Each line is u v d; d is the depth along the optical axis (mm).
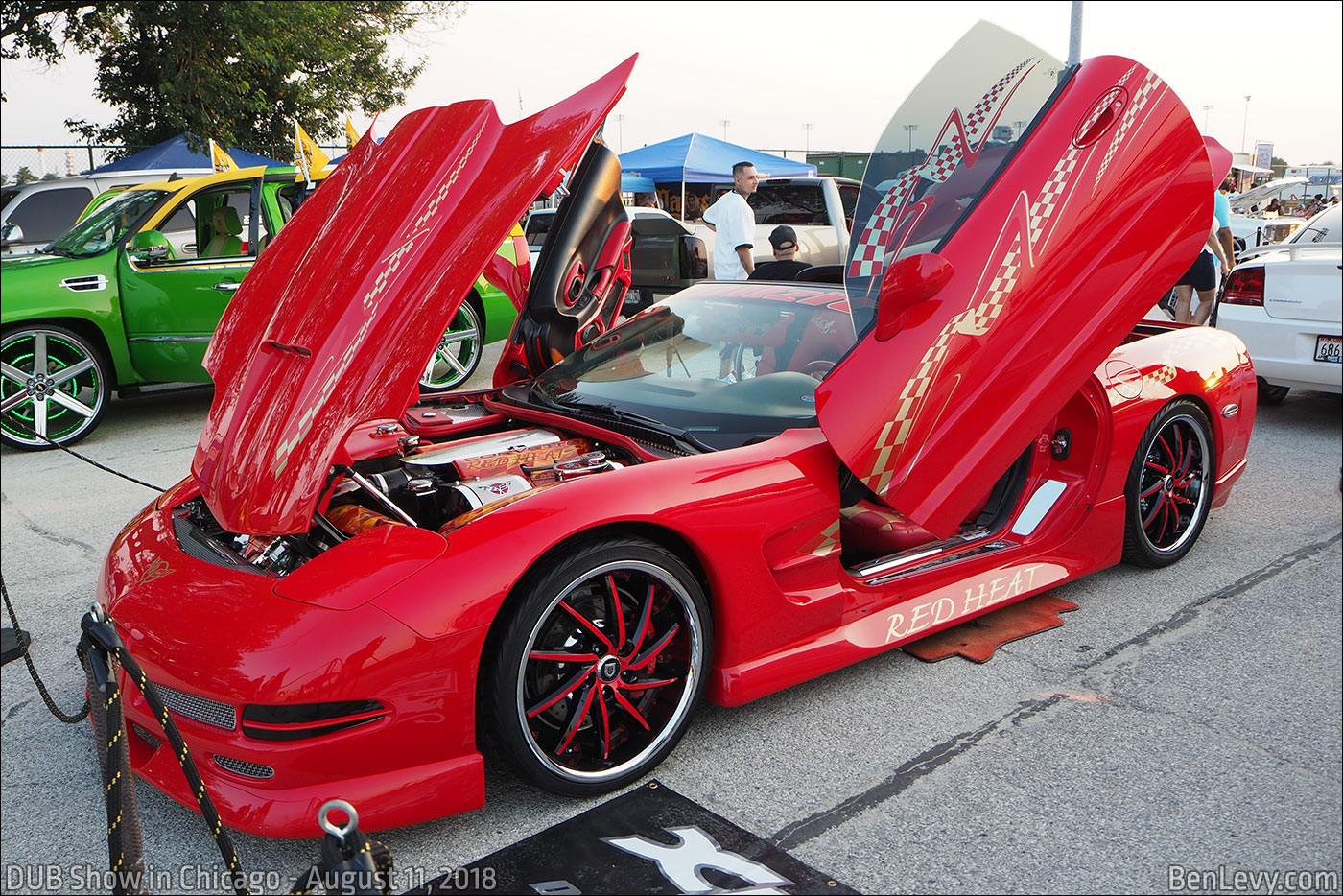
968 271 2666
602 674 2375
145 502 5027
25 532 4566
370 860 1310
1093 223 2809
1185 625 3330
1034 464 3545
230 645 2080
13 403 6137
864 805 2354
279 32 15398
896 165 2617
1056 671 3027
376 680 2061
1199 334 3951
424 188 2746
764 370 3072
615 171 3521
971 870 2119
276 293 2980
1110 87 2799
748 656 2621
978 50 2631
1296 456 5473
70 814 2395
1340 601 3508
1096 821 2285
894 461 2684
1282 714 2754
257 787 2086
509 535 2213
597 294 3572
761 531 2564
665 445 2803
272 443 2508
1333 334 5719
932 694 2893
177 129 14828
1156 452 3732
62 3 14125
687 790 2424
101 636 1573
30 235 11289
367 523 2473
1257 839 2213
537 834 2250
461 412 3434
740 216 7766
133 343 6523
